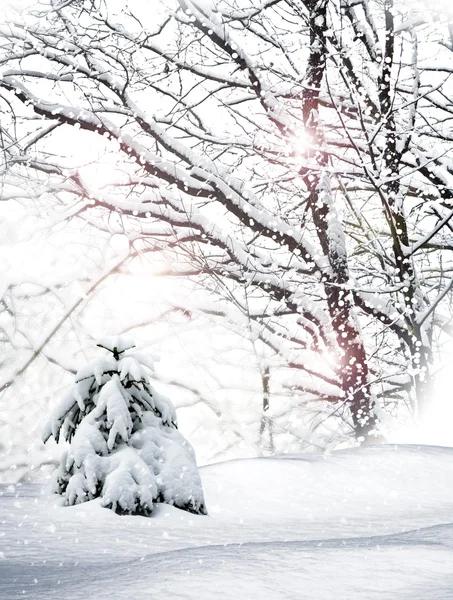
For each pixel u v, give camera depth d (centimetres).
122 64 1645
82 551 521
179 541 570
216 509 762
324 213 1670
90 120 1636
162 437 762
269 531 636
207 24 1598
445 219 1490
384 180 1426
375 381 1650
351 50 1563
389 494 864
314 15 1581
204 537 593
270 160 1673
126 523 655
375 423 1634
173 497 723
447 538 423
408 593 293
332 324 1634
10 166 1698
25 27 1670
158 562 382
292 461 967
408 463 990
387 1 1527
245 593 296
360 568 338
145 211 1653
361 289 1541
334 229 1645
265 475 901
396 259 1569
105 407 755
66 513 690
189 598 291
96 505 699
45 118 1695
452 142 1675
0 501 774
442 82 1563
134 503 699
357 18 1638
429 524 677
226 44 1625
